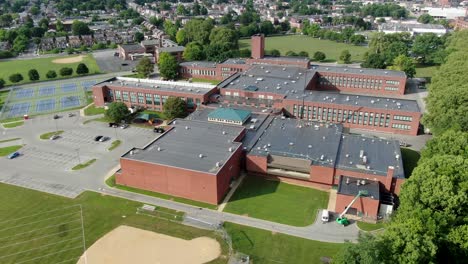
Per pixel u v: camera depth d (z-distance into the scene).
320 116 142.12
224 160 97.81
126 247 78.44
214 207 92.31
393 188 92.56
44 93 189.50
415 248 58.41
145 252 76.88
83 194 98.88
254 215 88.88
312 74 178.50
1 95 187.50
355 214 88.25
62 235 82.62
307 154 104.12
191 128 119.25
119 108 142.00
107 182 104.69
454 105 112.56
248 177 105.56
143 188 100.94
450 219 69.00
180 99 145.12
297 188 100.00
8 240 81.19
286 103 143.62
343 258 55.72
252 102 148.88
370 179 93.50
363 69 188.62
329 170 96.75
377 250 55.28
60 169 112.38
